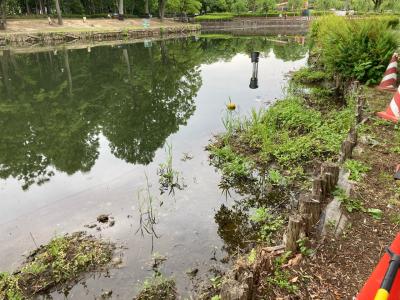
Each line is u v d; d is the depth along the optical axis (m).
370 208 3.98
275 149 6.64
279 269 3.19
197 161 6.87
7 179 6.68
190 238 4.46
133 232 4.62
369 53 9.66
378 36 9.59
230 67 17.73
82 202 5.51
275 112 8.38
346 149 5.12
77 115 10.85
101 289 3.65
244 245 4.26
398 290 1.65
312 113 8.39
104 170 6.81
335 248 3.41
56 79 16.61
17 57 23.53
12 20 37.78
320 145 6.49
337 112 8.30
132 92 13.55
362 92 8.59
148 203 5.38
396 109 4.44
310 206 3.54
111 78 16.47
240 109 10.16
